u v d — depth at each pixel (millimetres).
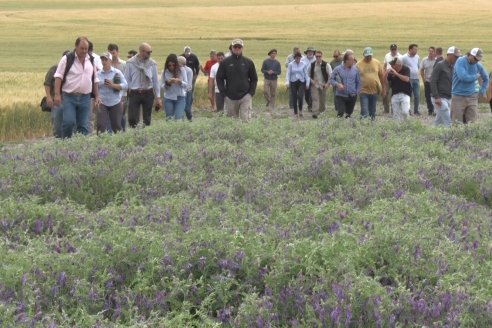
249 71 21766
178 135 15016
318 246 6934
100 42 97375
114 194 11047
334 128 16500
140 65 22469
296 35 101125
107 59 21000
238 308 6238
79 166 11773
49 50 90000
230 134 15141
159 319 6023
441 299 6113
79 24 123562
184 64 30578
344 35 100500
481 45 87438
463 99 22375
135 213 9000
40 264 6812
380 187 10734
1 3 172500
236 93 21703
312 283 6406
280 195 10344
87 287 6453
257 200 10047
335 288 6051
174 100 24500
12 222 8625
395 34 101188
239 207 9195
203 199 9891
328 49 85062
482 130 16000
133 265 6992
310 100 36594
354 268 6598
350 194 10445
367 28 110438
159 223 8391
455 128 16250
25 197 10594
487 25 113438
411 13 132875
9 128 27094
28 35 109375
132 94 22578
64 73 18297
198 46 90812
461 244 7820
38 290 6301
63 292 6516
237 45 21547
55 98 18328
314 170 11594
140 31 111625
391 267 6961
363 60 26047
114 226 7879
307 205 9070
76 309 6141
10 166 12000
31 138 27469
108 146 13617
